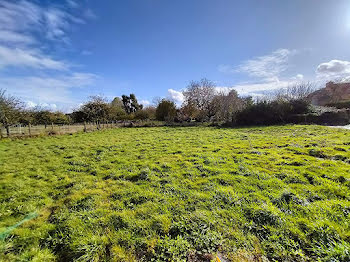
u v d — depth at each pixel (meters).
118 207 3.28
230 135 11.20
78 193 3.95
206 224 2.60
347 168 4.33
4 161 6.79
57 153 7.96
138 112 30.80
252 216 2.73
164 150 7.86
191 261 2.06
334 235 2.22
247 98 23.20
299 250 2.09
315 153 5.82
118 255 2.18
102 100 26.23
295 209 2.82
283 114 17.06
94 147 9.01
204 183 4.12
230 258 2.07
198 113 25.94
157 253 2.19
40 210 3.40
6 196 3.97
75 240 2.44
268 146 7.50
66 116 25.72
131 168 5.51
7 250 2.32
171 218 2.79
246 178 4.21
